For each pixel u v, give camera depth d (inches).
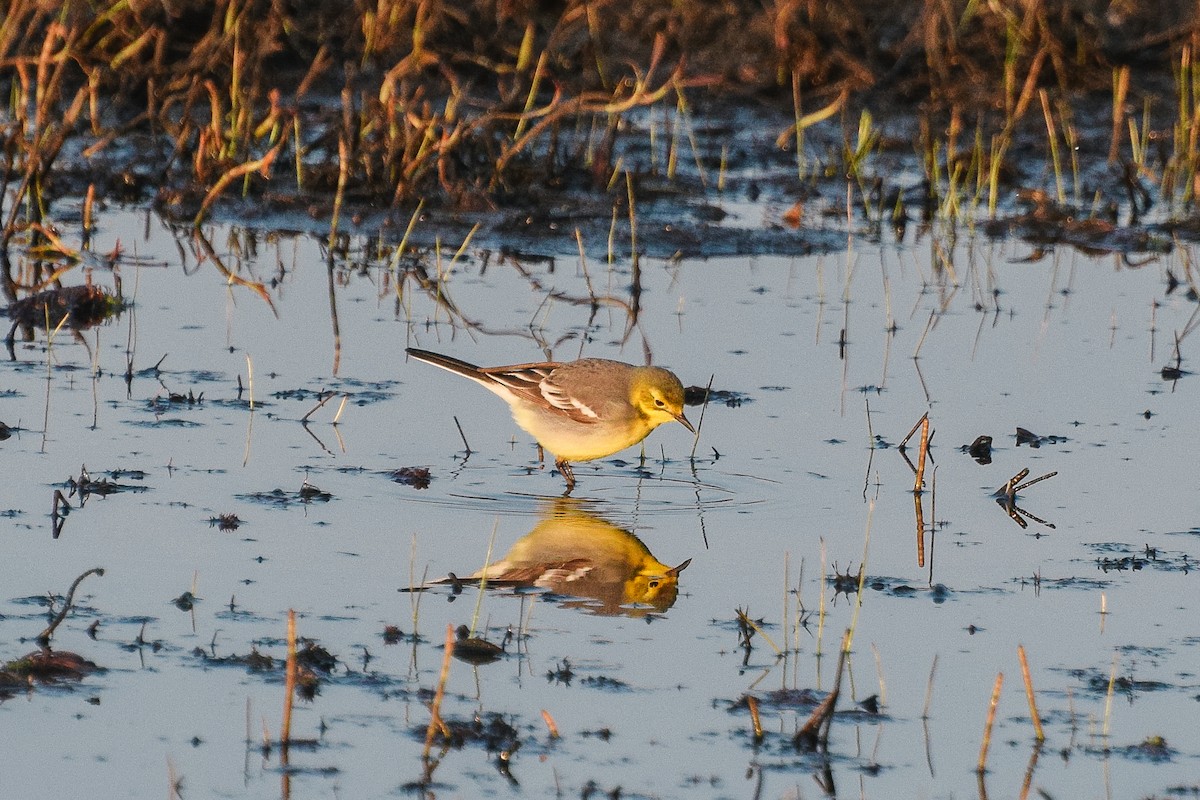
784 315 694.5
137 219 807.7
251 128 876.6
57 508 467.2
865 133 895.1
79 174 847.1
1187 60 954.7
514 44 994.7
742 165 925.8
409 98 932.6
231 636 396.2
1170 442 552.4
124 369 607.8
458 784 331.3
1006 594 433.7
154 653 386.0
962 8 1031.6
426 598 425.1
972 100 986.1
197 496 487.2
